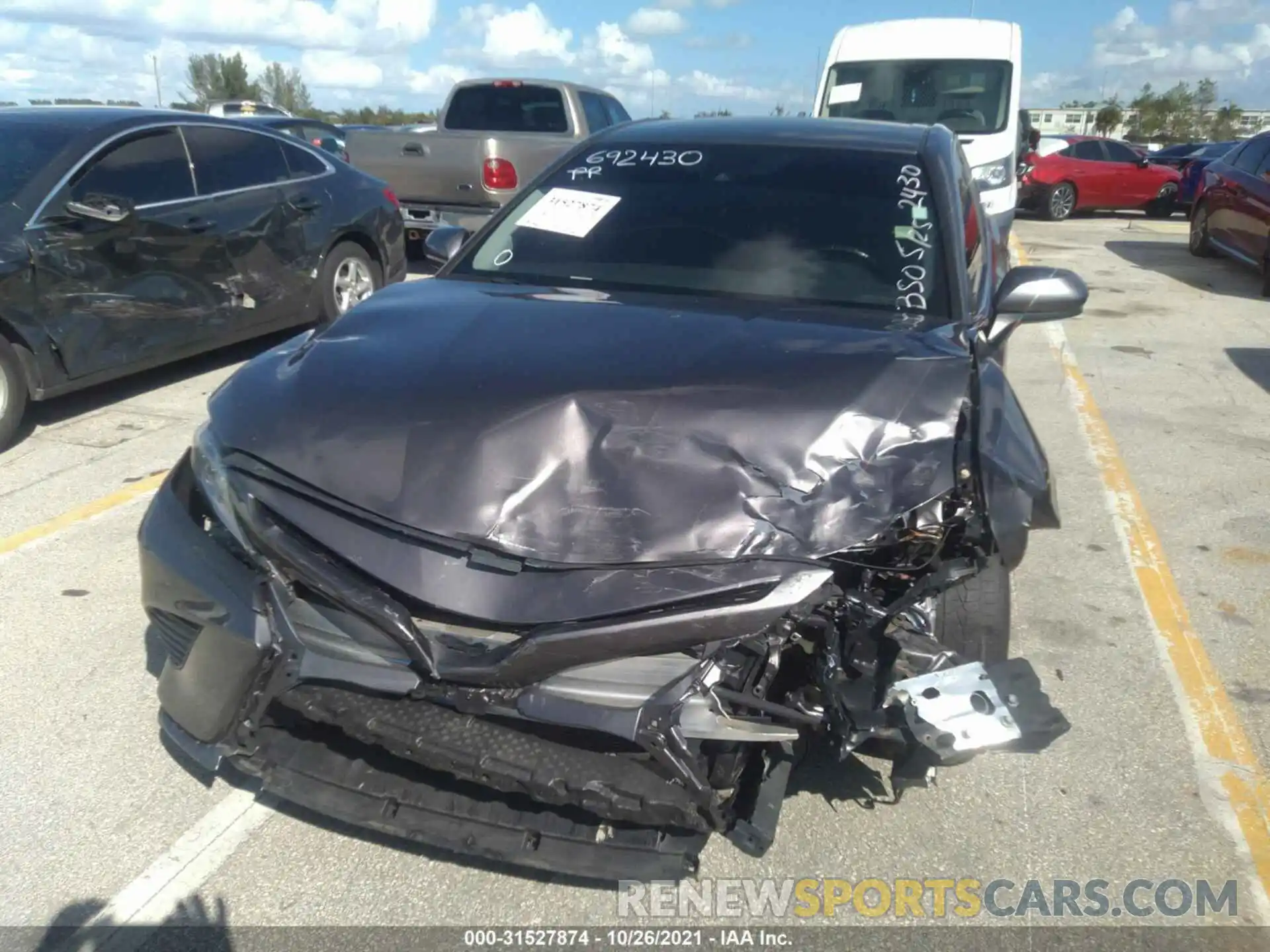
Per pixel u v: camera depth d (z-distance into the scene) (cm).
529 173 1011
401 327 304
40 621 391
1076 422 661
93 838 282
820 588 229
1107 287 1145
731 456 245
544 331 295
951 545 260
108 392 668
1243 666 383
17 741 321
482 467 243
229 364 739
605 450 246
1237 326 948
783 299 336
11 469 539
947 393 262
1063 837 292
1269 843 292
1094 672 376
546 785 227
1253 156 1214
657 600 226
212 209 653
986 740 226
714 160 397
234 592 251
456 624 234
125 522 481
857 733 234
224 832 286
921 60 1074
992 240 489
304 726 262
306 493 249
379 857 278
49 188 564
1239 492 548
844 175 382
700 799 225
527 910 261
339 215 761
